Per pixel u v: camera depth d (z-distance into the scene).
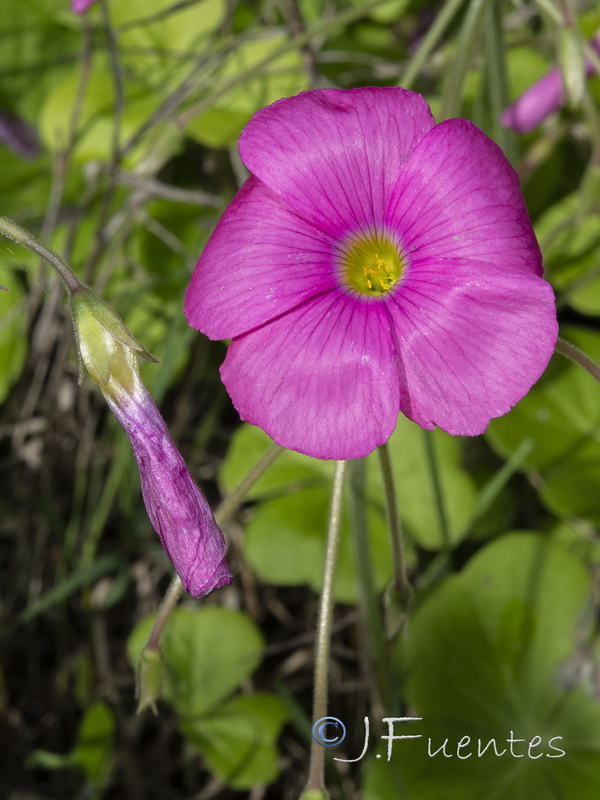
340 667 0.27
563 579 0.24
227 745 0.25
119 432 0.27
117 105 0.26
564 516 0.27
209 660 0.26
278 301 0.17
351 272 0.18
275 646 0.27
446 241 0.17
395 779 0.23
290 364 0.17
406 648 0.24
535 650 0.24
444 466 0.26
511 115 0.25
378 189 0.18
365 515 0.22
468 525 0.25
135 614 0.28
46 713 0.28
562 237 0.28
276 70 0.28
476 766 0.23
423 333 0.17
